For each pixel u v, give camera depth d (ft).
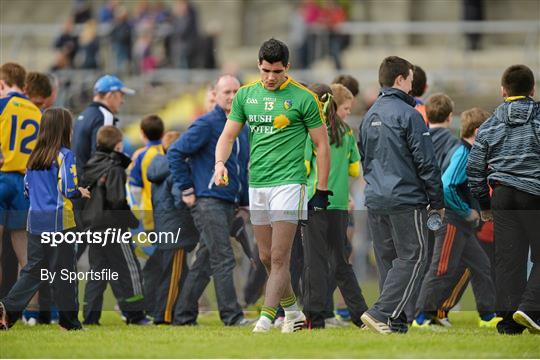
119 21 274.57
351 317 120.78
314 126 106.93
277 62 104.68
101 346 100.73
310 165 118.62
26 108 125.18
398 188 107.96
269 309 108.58
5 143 123.54
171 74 269.85
